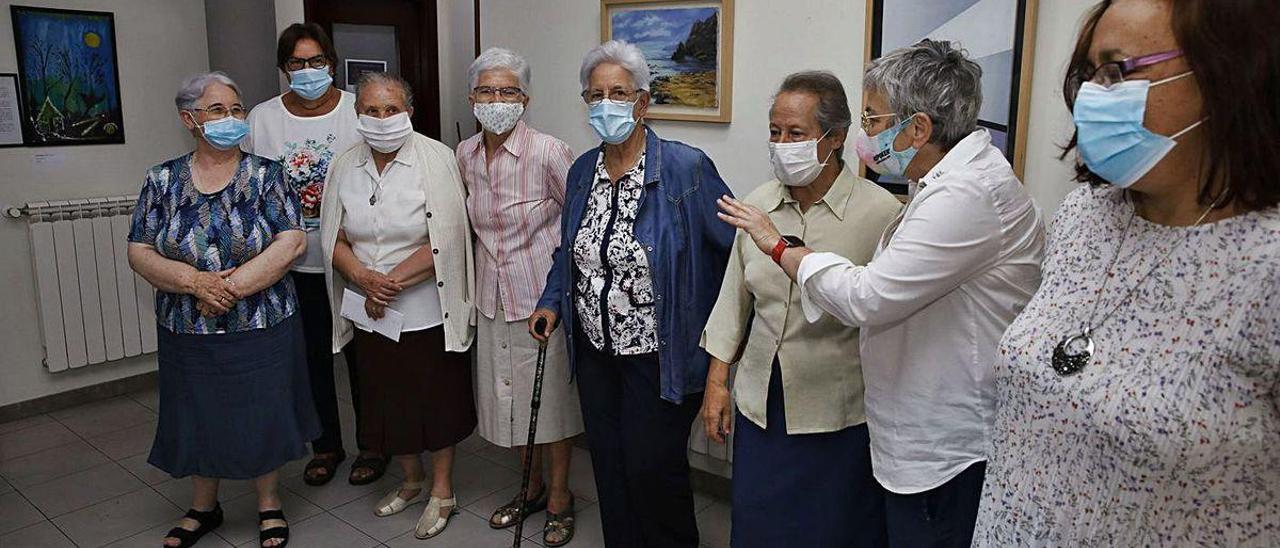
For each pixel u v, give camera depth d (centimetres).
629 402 234
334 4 438
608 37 300
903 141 156
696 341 226
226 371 262
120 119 393
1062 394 112
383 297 270
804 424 188
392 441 288
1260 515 101
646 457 233
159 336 269
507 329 274
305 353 285
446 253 274
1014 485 122
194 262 257
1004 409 125
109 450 356
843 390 186
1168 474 103
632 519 249
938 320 155
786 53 266
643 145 232
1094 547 112
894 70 154
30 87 366
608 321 231
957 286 150
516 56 260
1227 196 97
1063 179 224
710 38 279
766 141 275
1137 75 99
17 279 379
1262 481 100
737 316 205
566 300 242
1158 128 99
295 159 308
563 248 240
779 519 194
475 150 275
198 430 267
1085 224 119
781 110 180
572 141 322
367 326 278
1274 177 93
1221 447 98
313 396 320
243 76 461
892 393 162
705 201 225
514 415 278
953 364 155
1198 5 92
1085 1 213
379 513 300
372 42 457
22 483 325
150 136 404
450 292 277
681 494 240
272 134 311
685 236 223
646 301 226
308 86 303
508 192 266
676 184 225
